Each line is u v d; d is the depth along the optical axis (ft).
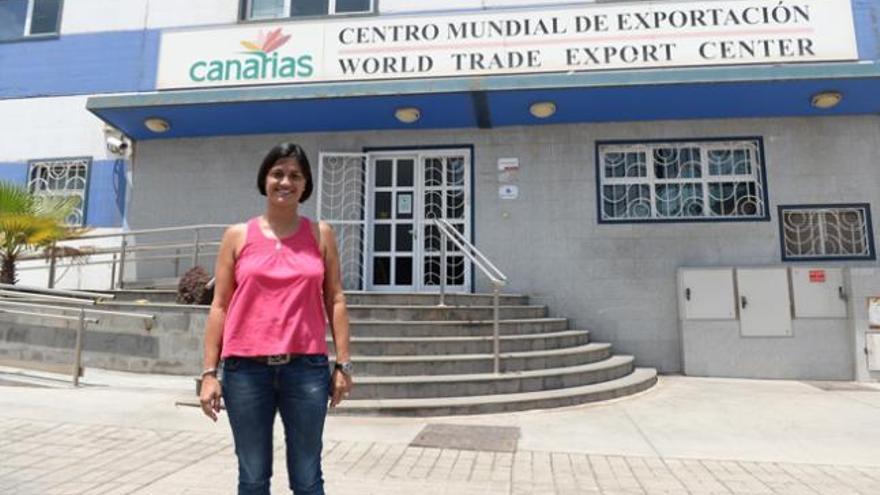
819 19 30.25
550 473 13.96
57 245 32.35
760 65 30.07
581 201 31.19
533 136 31.99
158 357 23.90
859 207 29.66
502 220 31.50
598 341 30.07
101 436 15.93
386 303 27.32
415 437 16.85
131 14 35.53
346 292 27.22
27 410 18.25
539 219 31.30
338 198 32.48
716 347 28.45
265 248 8.30
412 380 20.61
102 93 35.06
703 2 30.78
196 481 12.68
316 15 34.04
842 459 15.51
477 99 29.04
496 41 31.68
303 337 8.04
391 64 32.17
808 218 30.07
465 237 31.65
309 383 8.07
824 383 26.84
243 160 33.50
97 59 35.45
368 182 32.42
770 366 27.96
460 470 14.03
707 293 28.84
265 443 8.05
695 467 14.66
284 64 32.83
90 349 24.72
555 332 27.55
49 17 36.78
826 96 28.22
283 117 31.30
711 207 30.68
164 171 33.96
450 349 23.20
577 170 31.48
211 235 32.99
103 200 34.30
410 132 32.76
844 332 27.78
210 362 8.13
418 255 31.94
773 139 30.58
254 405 7.92
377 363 21.39
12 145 35.53
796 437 17.60
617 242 30.71
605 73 27.71
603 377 24.44
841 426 18.92
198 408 19.02
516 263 31.09
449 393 20.81
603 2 31.42
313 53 32.76
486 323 25.16
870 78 26.50
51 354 25.18
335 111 30.55
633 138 31.35
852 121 30.32
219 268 8.49
